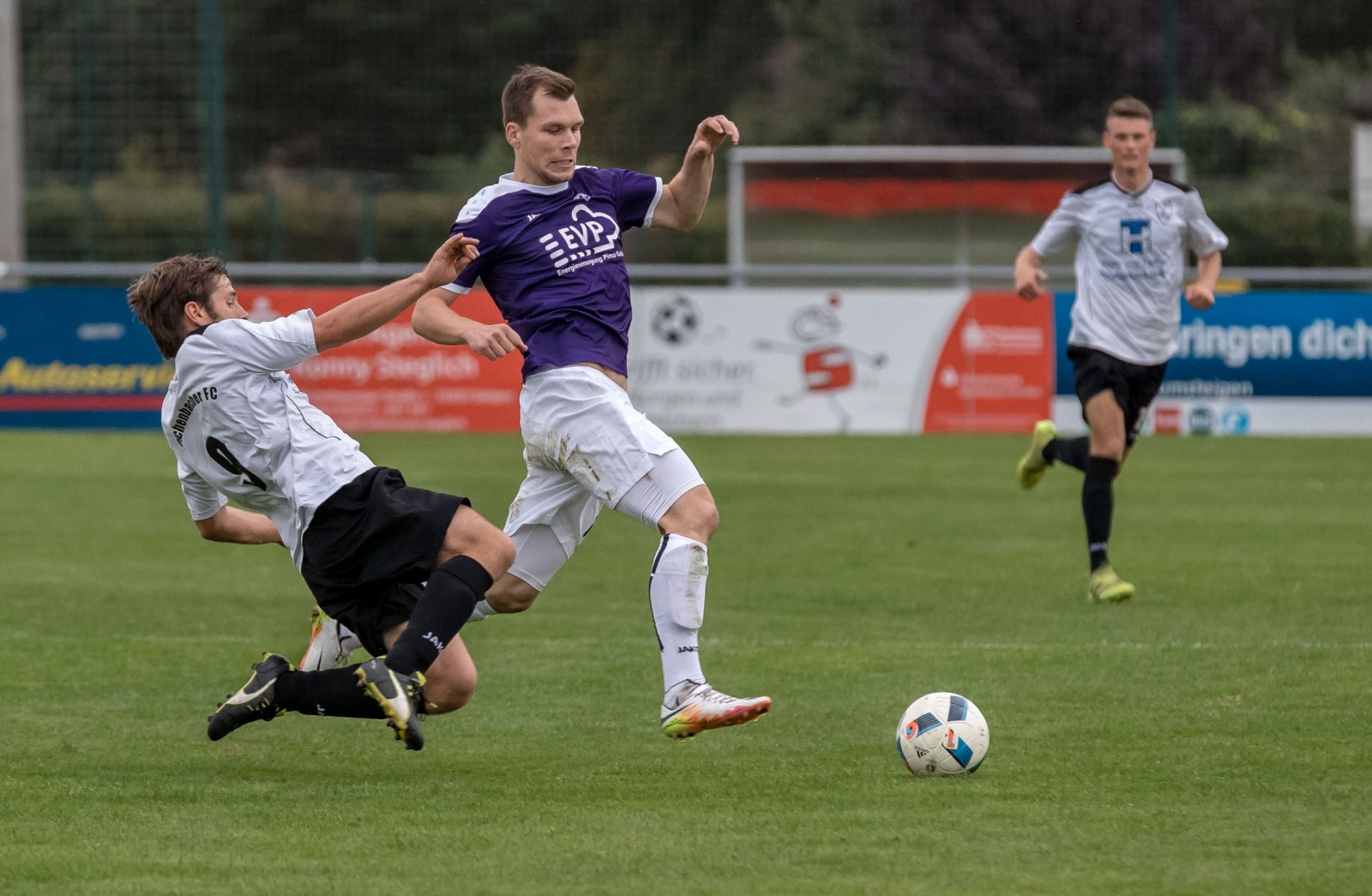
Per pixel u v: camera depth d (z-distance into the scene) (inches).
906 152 3184.1
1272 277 2367.1
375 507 663.1
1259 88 4005.9
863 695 836.6
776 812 619.8
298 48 4003.4
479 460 1975.9
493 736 762.2
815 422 2284.7
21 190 2787.9
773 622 1052.5
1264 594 1151.0
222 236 2787.9
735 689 852.6
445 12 4035.4
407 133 4047.7
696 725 674.2
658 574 689.6
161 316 675.4
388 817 616.7
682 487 706.2
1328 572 1252.5
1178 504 1674.5
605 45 4114.2
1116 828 590.2
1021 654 935.0
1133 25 4015.8
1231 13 3976.4
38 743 746.8
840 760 706.2
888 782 665.0
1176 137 3011.8
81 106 3481.8
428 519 665.0
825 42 4175.7
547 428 722.2
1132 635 992.2
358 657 994.1
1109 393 1143.6
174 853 569.6
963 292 2282.2
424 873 544.1
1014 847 567.8
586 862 555.5
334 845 579.2
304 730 776.3
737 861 554.9
